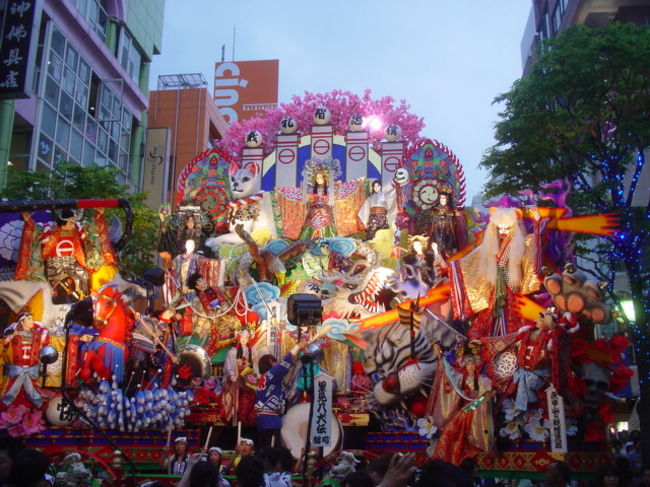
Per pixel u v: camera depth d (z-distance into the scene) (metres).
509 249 12.48
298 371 13.23
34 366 12.54
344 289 16.41
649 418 13.71
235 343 15.08
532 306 12.34
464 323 13.53
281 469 7.47
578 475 10.78
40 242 14.13
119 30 37.19
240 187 21.16
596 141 17.77
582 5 29.75
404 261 17.59
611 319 10.98
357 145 22.67
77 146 31.94
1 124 25.77
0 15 25.09
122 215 23.06
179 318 15.30
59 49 30.30
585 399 10.89
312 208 20.09
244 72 57.66
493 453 10.94
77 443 12.36
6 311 14.06
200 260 18.08
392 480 3.48
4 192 21.89
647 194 24.47
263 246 19.38
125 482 10.38
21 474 4.45
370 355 14.41
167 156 38.28
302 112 34.28
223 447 14.93
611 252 17.09
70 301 13.81
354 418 13.69
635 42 16.33
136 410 12.64
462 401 11.48
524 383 10.95
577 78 16.78
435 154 20.09
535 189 17.11
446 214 18.80
